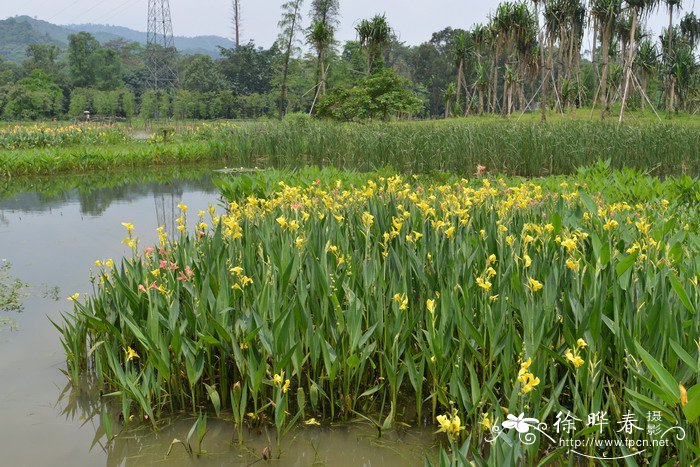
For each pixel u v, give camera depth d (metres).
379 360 3.89
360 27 31.00
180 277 4.05
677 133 15.14
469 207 5.53
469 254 4.36
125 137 25.12
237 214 5.92
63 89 77.00
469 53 48.75
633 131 15.16
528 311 3.25
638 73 42.84
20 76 88.06
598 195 6.85
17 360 4.75
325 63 41.31
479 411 3.44
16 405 4.07
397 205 5.84
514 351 3.59
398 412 3.86
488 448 3.35
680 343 3.10
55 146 21.52
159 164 19.45
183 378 3.99
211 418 3.83
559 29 37.66
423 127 16.56
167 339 3.74
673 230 4.87
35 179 15.73
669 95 45.31
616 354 3.44
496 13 36.78
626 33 35.16
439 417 2.59
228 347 3.83
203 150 20.41
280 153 18.30
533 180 9.59
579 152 14.00
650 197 7.23
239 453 3.47
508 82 43.19
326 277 3.84
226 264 4.36
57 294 6.28
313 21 43.19
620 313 3.36
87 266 7.32
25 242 8.59
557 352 3.49
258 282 4.00
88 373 4.53
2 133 21.61
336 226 4.90
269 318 3.81
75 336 4.35
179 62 86.69
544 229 4.43
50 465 3.39
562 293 3.58
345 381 3.73
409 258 4.21
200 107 60.44
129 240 4.62
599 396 3.01
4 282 6.63
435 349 3.48
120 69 88.19
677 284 3.16
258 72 72.19
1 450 3.53
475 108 54.78
